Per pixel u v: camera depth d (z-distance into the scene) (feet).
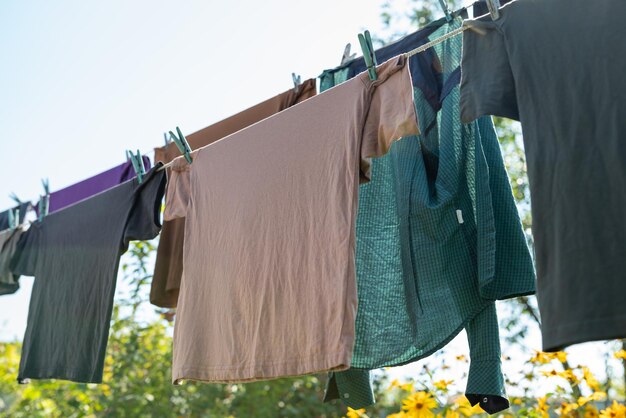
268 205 7.73
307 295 7.06
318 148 7.47
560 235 5.57
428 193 7.34
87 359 9.37
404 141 7.59
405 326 7.23
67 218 10.49
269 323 7.32
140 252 17.48
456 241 7.20
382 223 7.70
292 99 9.02
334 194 7.12
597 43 5.82
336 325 6.69
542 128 5.91
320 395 18.31
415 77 7.76
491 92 6.36
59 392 17.70
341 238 6.89
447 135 7.41
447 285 7.07
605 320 5.22
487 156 7.53
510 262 7.15
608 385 12.05
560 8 6.15
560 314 5.42
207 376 7.83
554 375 9.74
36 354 10.11
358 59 8.59
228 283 7.87
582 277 5.39
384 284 7.47
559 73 5.95
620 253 5.30
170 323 17.92
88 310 9.59
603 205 5.46
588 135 5.65
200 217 8.50
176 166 9.12
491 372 6.86
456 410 10.34
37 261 10.68
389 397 17.56
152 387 17.13
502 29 6.40
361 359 7.31
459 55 7.56
